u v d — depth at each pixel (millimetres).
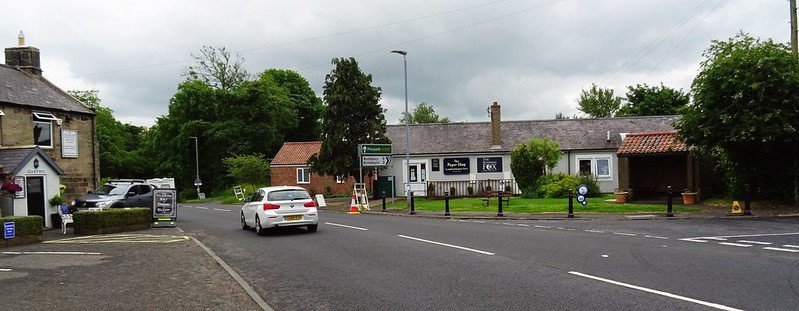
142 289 8977
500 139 42000
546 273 9594
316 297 8273
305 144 57094
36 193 21125
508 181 38812
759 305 7086
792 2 22984
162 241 16172
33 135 23547
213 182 72000
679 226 17078
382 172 41594
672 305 7199
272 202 17734
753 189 23156
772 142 20703
